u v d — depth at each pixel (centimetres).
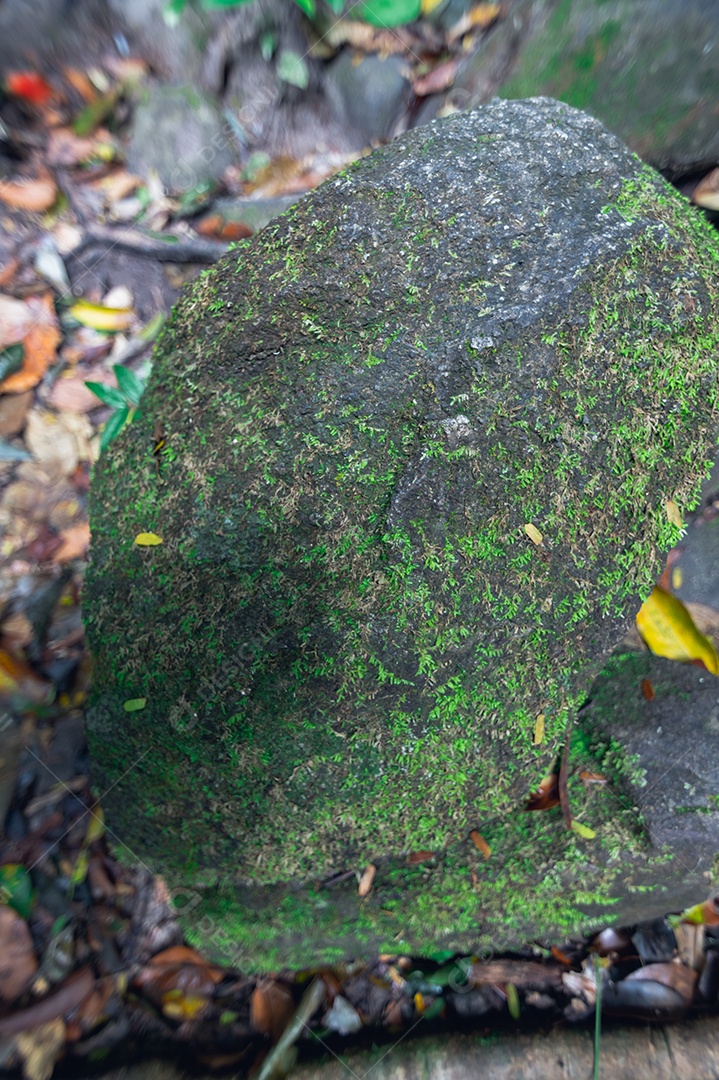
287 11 101
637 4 82
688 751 60
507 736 54
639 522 51
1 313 89
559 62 88
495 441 49
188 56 104
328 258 52
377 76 104
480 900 59
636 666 64
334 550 50
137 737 54
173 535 52
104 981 63
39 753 71
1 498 82
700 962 65
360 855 58
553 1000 64
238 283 53
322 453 50
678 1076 58
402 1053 60
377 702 52
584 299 49
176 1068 59
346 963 64
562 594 51
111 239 95
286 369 52
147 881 67
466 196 52
